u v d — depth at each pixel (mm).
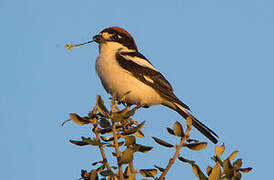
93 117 6789
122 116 6641
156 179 6305
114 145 6598
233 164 6445
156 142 6555
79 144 6723
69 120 6859
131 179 6074
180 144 6469
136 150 6273
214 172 6070
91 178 6387
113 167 6621
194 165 6246
